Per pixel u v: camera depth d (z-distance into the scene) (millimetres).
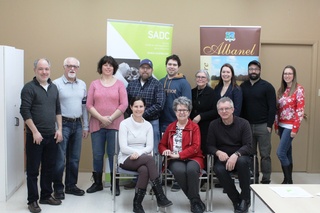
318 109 4691
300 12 4609
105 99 3543
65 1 4500
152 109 3627
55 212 3170
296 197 2031
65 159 3664
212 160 3318
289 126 3855
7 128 3432
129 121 3338
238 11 4598
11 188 3586
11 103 3516
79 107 3578
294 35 4633
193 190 3191
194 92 3947
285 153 3916
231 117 3303
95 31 4543
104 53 4574
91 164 4664
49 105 3107
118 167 3289
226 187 3217
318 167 4746
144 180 3137
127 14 4543
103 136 3619
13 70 3551
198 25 4594
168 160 3371
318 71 4660
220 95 3832
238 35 4098
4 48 3326
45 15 4488
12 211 3184
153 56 4027
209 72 4121
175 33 4590
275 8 4609
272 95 3867
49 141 3156
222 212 3260
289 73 3828
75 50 4547
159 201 3158
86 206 3348
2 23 4453
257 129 3943
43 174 3297
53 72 4535
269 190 2172
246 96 3939
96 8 4527
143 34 3994
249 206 3229
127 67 3980
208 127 3758
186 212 3248
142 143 3352
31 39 4492
